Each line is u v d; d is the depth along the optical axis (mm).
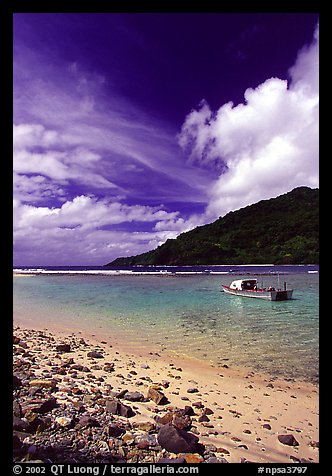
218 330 14586
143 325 15820
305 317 18406
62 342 12102
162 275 72812
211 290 35969
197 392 7121
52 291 35031
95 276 70625
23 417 4668
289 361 9828
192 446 4270
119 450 4211
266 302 25484
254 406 6434
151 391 6457
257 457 4395
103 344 11883
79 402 5820
